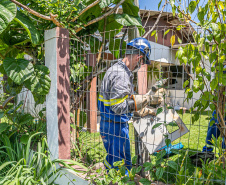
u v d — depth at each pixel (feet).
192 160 9.99
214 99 5.76
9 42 9.21
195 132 16.47
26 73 7.54
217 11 5.41
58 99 7.20
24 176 6.75
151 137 6.56
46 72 7.48
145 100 6.11
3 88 12.10
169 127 7.18
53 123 7.41
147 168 5.14
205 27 5.00
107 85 6.66
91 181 5.90
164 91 5.78
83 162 7.80
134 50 6.80
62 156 7.30
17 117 9.65
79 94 9.15
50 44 7.38
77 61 8.73
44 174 7.34
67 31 7.27
